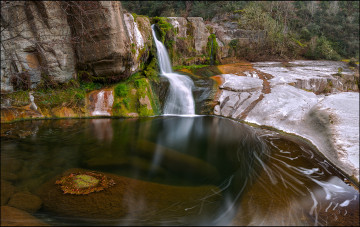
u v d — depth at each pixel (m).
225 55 10.56
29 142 4.14
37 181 2.97
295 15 15.68
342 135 4.06
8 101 5.08
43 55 5.36
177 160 3.71
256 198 2.76
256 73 8.18
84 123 5.28
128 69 6.27
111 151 3.96
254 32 11.39
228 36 11.04
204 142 4.47
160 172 3.32
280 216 2.47
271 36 11.56
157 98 6.46
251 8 12.52
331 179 3.26
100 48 5.66
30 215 2.33
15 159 3.51
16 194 2.68
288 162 3.69
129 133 4.83
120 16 5.68
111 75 6.05
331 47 13.20
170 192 2.85
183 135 4.81
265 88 6.76
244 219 2.42
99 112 5.75
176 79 7.05
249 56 10.90
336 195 2.92
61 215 2.37
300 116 5.17
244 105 6.20
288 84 7.15
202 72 8.23
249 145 4.34
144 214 2.46
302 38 14.24
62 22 5.43
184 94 6.73
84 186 2.87
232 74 7.93
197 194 2.83
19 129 4.68
